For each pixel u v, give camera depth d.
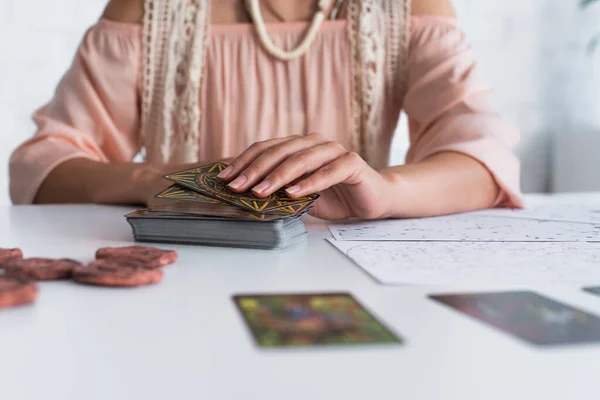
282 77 1.19
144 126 1.21
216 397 0.23
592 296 0.39
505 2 2.31
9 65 2.14
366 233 0.65
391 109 1.21
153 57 1.19
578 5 2.31
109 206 0.91
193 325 0.32
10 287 0.36
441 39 1.13
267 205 0.57
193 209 0.57
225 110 1.19
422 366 0.26
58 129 1.12
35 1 2.13
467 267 0.47
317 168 0.63
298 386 0.24
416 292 0.39
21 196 1.03
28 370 0.26
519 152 2.37
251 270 0.46
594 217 0.80
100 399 0.23
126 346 0.29
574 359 0.27
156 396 0.23
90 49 1.19
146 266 0.43
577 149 2.39
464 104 1.03
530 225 0.72
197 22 1.19
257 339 0.29
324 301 0.35
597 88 2.36
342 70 1.18
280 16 1.20
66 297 0.38
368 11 1.17
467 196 0.84
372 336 0.29
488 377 0.25
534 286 0.41
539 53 2.34
